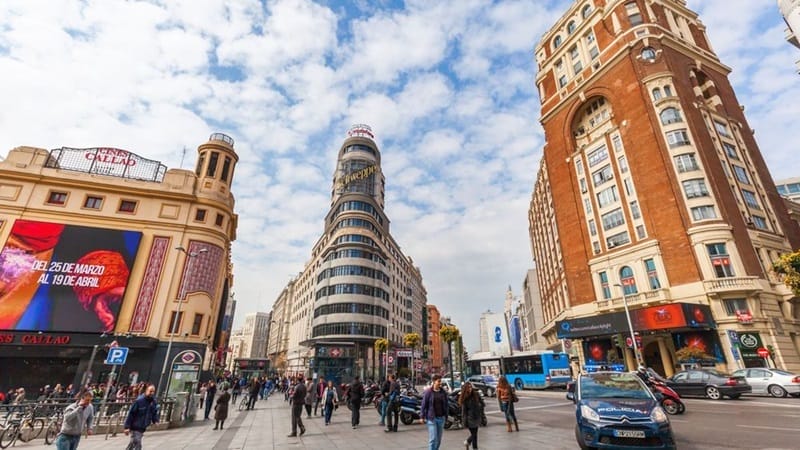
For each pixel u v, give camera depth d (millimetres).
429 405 7809
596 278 36344
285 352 85375
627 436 6758
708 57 40500
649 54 36969
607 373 8898
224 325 67312
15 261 25938
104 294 26984
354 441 11234
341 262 55344
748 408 14258
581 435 7430
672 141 32656
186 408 16656
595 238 37719
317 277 60562
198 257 30547
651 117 34656
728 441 8844
